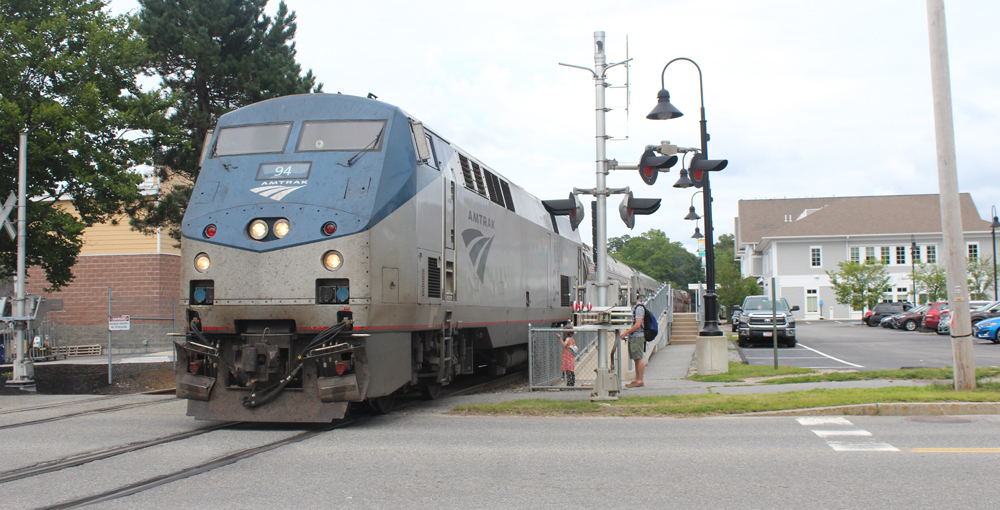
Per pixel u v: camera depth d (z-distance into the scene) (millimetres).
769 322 27594
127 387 16781
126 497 5848
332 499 5770
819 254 63062
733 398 11422
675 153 12336
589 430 9312
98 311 29844
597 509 5441
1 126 16391
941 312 36656
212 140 10531
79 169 17422
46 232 18750
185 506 5570
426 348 11391
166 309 28500
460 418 10508
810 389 12680
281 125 10359
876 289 53656
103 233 30000
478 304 13414
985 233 59594
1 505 5590
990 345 26875
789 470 6723
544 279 18359
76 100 17812
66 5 18766
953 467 6789
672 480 6367
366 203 9477
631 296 25828
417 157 10688
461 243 12547
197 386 9492
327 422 9852
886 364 19625
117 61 18578
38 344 23609
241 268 9414
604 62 12469
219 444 8289
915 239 61438
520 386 16375
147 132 19422
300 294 9234
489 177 14797
